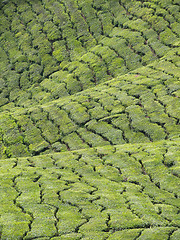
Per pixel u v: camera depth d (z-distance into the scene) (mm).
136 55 79062
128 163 42125
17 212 31188
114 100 62469
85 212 31172
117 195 34406
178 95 56906
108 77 76875
